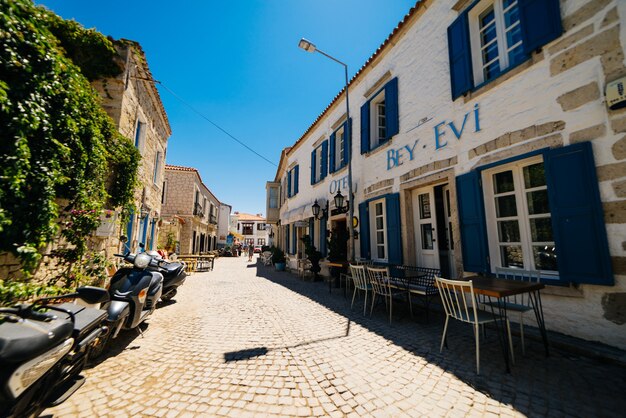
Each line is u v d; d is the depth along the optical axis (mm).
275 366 2963
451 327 4188
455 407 2182
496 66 4727
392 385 2533
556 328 3453
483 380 2584
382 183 7039
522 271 3689
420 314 4949
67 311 1878
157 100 8719
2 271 3094
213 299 6629
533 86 3828
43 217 2967
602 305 3061
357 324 4422
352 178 8734
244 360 3123
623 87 2900
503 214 4305
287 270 14023
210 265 15203
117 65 5750
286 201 16344
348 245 8578
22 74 2805
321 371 2828
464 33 4980
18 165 2658
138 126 7594
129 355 3285
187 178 20125
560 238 3363
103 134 4766
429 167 5590
